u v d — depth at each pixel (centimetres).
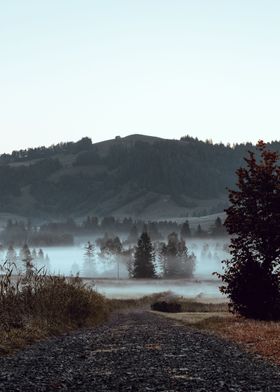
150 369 1354
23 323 2233
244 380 1200
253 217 3331
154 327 2875
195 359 1538
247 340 1989
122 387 1111
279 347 1714
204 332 2472
